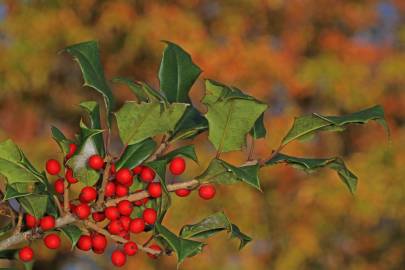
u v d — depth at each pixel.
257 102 2.68
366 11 14.21
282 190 13.18
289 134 2.78
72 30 12.95
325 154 13.77
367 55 13.78
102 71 2.81
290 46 13.95
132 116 2.71
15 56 12.72
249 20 13.92
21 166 2.75
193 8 13.79
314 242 12.98
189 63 3.13
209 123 2.75
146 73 13.53
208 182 2.77
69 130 13.92
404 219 13.56
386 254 13.73
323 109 13.73
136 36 12.98
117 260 2.77
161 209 2.84
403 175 12.89
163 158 2.84
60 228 2.77
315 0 14.12
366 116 2.72
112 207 2.75
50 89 13.53
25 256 2.94
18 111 13.44
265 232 12.88
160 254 2.79
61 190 2.82
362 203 12.86
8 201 2.90
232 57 13.16
